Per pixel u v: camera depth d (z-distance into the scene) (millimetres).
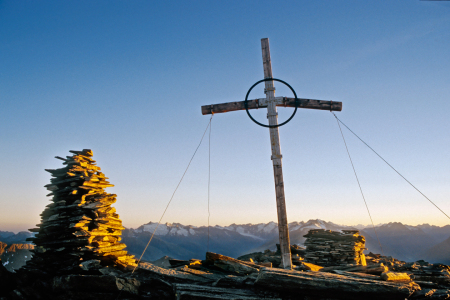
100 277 11023
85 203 13008
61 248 12289
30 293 11133
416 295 10781
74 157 13594
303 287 10445
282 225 12617
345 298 10383
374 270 13094
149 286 11680
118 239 14195
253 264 13547
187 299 10047
